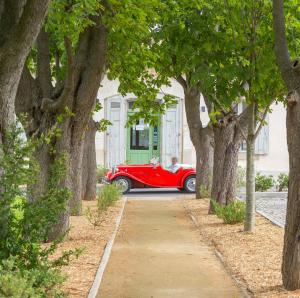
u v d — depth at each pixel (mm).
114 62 14758
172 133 31109
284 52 8242
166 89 30688
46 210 6941
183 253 11250
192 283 8836
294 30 12266
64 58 15945
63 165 7598
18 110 12141
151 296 8078
